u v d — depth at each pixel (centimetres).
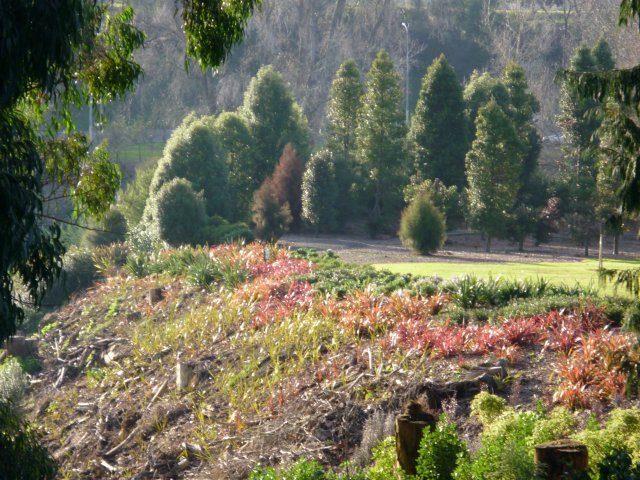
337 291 2006
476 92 5506
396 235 5000
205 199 4144
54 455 1468
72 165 1033
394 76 4900
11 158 764
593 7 8875
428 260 3488
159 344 1886
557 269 2991
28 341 2158
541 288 1861
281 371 1528
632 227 4000
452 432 775
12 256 716
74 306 2644
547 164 6456
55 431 1589
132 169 7038
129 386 1714
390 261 3428
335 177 5009
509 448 680
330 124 5538
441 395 1223
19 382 1778
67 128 1032
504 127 4112
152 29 7912
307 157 5609
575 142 4866
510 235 4328
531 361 1340
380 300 1794
